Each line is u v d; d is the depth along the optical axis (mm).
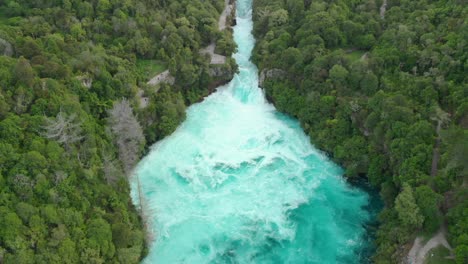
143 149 121125
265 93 142625
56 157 91562
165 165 120250
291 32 149375
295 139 127562
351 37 140125
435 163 98000
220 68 144875
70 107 101625
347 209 107938
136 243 93812
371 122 111375
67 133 98375
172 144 126500
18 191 84062
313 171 118125
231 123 133875
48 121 95062
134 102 122938
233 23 175000
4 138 89688
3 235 77812
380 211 106438
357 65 123062
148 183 115125
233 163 119812
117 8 145750
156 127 127188
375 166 108625
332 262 95812
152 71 137875
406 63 121875
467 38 112875
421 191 90188
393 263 88562
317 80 127750
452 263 83125
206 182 114875
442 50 115750
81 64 117062
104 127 111875
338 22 142000
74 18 137875
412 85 112562
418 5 139000
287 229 102938
